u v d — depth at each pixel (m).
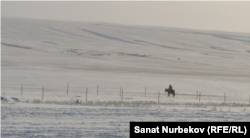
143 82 48.69
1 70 52.31
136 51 95.69
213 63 84.31
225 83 52.59
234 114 21.00
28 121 15.95
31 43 94.06
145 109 22.56
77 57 76.44
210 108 25.88
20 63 62.59
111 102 27.52
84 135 13.18
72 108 21.59
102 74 54.50
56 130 14.02
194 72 65.31
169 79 53.25
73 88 40.59
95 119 17.33
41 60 68.31
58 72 53.97
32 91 35.94
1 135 12.73
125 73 57.44
